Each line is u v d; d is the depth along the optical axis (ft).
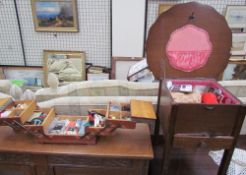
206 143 3.04
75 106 4.23
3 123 3.31
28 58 8.50
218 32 3.25
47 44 8.18
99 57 8.26
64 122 3.72
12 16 7.79
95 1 7.34
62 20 7.66
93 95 4.50
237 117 2.85
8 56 8.52
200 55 3.40
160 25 3.16
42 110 3.84
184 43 3.30
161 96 3.61
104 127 3.34
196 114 2.83
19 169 3.58
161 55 3.36
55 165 3.45
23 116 3.38
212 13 3.13
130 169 3.44
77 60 8.08
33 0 7.38
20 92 4.46
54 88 4.50
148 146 3.45
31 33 8.04
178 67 3.47
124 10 7.05
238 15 7.27
